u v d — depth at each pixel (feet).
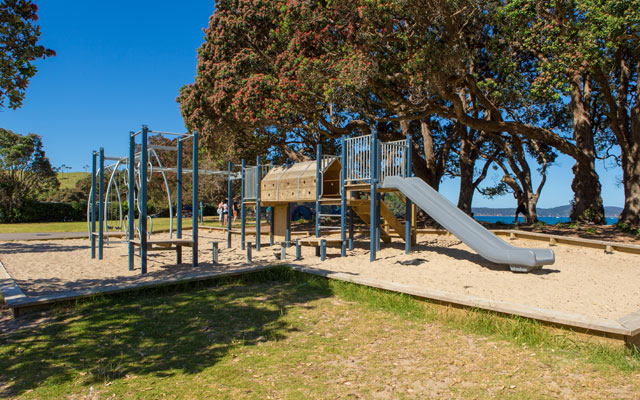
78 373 12.99
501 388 11.96
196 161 31.17
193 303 21.36
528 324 16.30
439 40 44.01
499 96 50.72
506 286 23.49
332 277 25.14
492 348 15.16
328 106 65.72
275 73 60.13
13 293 21.75
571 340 15.15
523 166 81.76
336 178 42.37
